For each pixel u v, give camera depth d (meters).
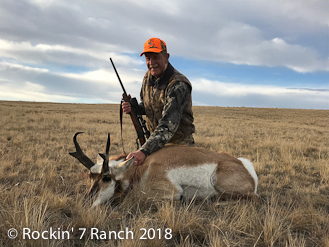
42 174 4.51
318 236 2.89
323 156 8.15
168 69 4.18
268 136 13.50
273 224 2.82
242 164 3.74
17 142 8.33
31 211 2.88
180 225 2.87
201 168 3.57
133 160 3.47
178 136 4.54
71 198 3.63
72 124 14.78
